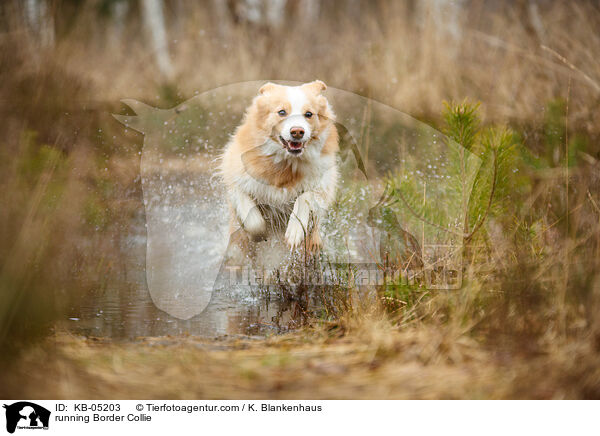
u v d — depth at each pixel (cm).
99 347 529
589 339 471
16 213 645
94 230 897
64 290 675
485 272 605
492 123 956
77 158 955
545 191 716
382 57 1656
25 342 498
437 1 1683
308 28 2225
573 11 1136
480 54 1401
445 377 446
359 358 490
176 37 2273
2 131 828
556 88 963
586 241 604
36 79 980
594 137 793
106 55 1909
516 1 1380
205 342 553
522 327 517
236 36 2083
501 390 423
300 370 467
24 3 1102
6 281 514
